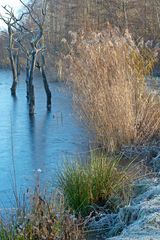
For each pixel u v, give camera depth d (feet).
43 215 17.17
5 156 36.55
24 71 124.06
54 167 32.24
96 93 35.55
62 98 70.44
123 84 35.24
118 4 113.19
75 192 22.71
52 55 87.51
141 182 24.77
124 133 34.45
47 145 39.47
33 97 56.24
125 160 31.12
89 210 22.50
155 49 40.78
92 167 24.09
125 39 37.65
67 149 37.47
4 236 16.42
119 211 21.33
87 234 20.52
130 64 36.83
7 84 101.14
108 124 34.50
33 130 46.32
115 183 23.93
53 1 115.24
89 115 36.24
